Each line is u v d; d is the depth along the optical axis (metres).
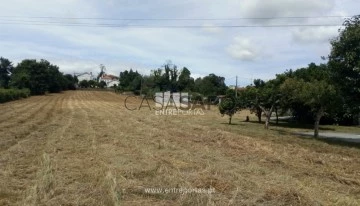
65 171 11.83
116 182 10.01
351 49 21.92
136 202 8.90
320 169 14.08
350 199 9.80
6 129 23.52
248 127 33.75
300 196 9.55
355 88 22.22
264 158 15.81
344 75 22.70
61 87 123.00
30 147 16.73
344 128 37.81
